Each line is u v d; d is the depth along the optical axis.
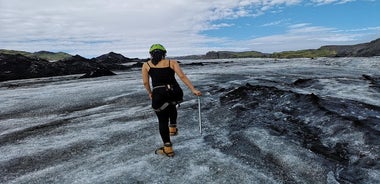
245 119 7.70
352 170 4.83
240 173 4.84
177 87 5.64
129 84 16.06
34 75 27.12
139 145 6.23
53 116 9.47
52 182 4.89
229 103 9.38
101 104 10.87
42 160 5.82
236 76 17.52
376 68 19.97
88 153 6.00
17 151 6.36
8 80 25.39
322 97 9.41
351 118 6.69
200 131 6.58
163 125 5.52
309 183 4.53
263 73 18.83
